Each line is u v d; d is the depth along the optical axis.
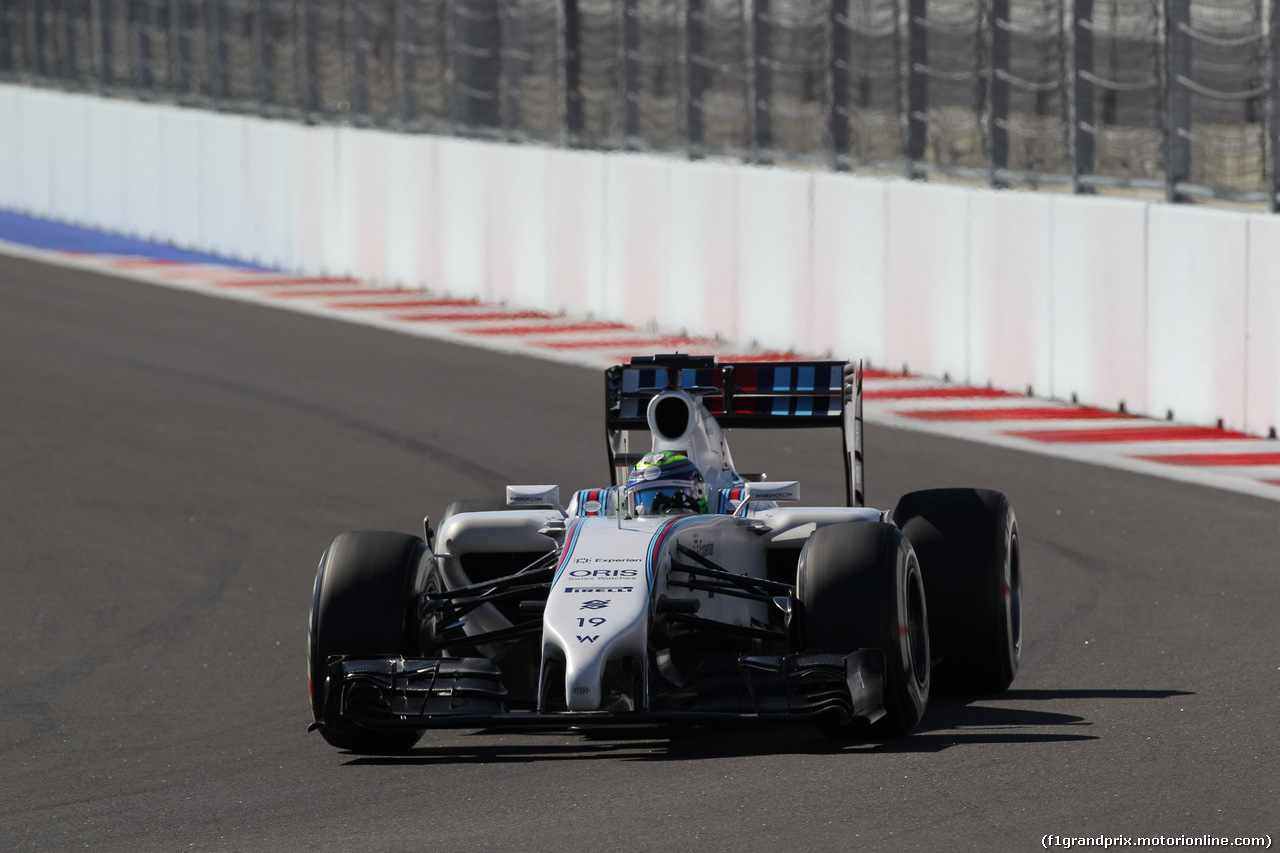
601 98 68.69
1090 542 35.06
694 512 23.83
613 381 27.09
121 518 39.88
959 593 24.34
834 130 59.09
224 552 36.66
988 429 46.91
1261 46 45.34
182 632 30.67
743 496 24.31
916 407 50.09
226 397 54.72
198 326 68.19
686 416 24.56
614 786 20.25
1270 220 44.00
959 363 53.66
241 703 26.14
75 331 67.44
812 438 47.38
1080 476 41.16
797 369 26.78
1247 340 44.97
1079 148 51.00
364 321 68.38
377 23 78.75
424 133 77.06
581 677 19.81
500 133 73.25
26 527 39.12
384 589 22.36
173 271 82.38
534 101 71.88
